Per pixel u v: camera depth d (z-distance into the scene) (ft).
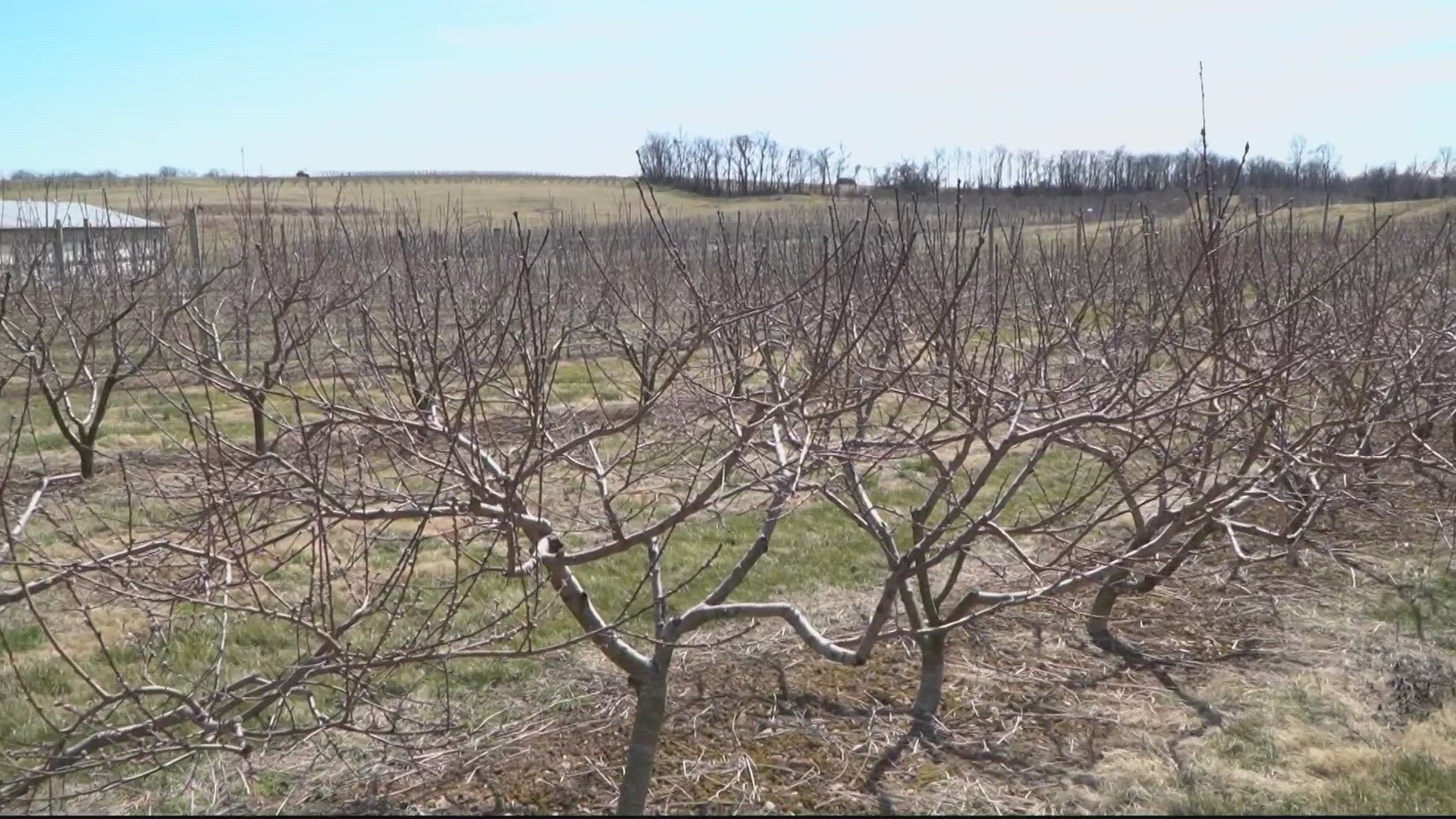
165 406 36.09
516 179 212.84
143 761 13.01
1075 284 22.61
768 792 13.09
